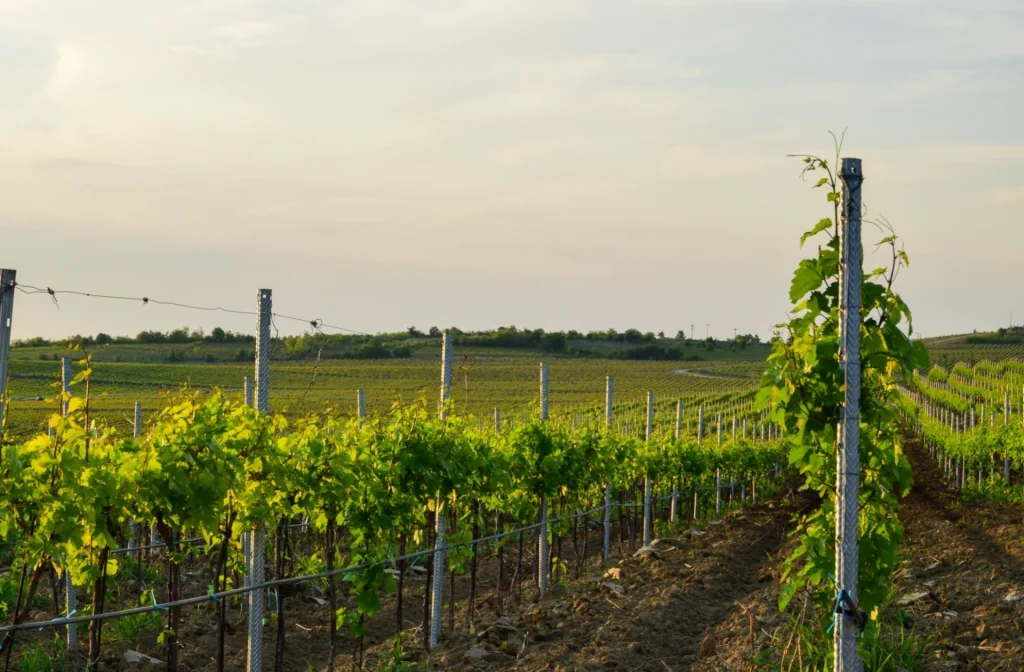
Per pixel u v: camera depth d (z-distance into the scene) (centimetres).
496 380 7250
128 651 955
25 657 888
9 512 675
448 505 1074
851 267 537
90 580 717
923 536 1591
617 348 12712
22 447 670
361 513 880
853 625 545
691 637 994
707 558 1477
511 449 1249
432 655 967
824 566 642
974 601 1007
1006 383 5066
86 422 679
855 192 534
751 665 781
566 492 1412
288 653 1020
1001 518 1792
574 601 1134
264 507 761
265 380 784
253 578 771
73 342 675
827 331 616
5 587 759
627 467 1703
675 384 8256
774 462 3089
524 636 975
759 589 1240
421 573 1427
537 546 1472
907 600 1007
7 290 625
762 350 13412
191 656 980
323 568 1200
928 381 6619
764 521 2045
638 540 2030
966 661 775
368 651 1039
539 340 11162
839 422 566
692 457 2173
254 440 744
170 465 689
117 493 669
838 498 553
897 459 664
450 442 982
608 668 850
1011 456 2391
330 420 918
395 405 962
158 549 1310
